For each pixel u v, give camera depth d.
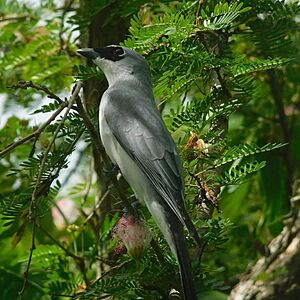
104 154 8.77
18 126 13.02
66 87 13.96
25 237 13.48
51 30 13.96
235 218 14.34
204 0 10.17
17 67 14.00
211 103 10.12
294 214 13.41
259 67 9.91
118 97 10.48
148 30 9.73
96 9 12.05
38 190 8.95
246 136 14.55
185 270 8.88
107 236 11.73
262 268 13.19
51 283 11.42
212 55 9.76
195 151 9.95
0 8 13.88
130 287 9.59
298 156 14.80
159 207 9.69
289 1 10.93
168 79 9.98
